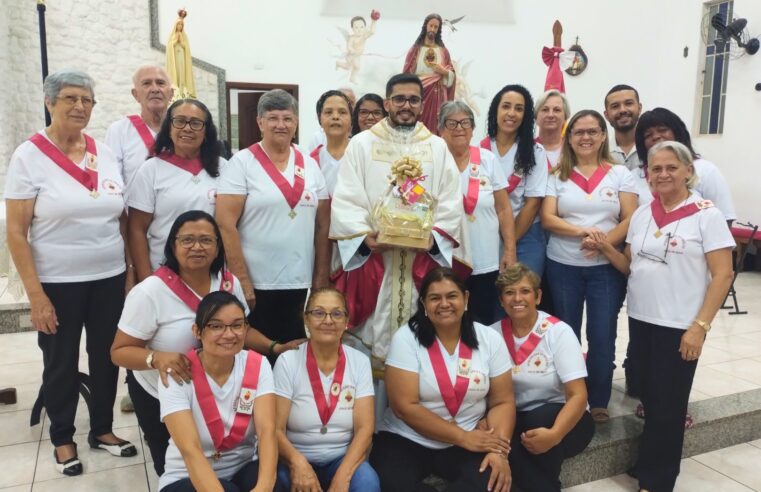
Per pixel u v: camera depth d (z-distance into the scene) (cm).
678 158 249
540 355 255
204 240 215
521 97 296
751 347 463
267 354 251
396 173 248
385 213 244
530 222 306
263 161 260
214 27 750
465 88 857
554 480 244
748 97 787
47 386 262
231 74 763
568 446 251
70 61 705
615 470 289
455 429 232
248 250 262
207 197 261
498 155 311
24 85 690
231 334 199
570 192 295
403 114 261
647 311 261
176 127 253
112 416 285
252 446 218
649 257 259
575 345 253
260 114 259
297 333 276
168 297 220
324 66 792
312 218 267
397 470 231
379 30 802
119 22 718
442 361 238
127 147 297
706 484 282
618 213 296
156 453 242
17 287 291
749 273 759
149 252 270
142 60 732
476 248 288
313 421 225
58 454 267
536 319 260
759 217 778
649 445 265
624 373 379
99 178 254
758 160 777
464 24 842
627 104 339
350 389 229
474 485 222
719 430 318
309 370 226
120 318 244
